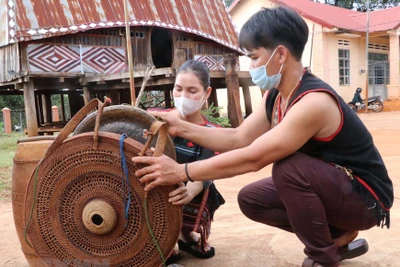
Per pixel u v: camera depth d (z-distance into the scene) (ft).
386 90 78.69
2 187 19.27
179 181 6.71
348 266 8.57
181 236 9.29
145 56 35.09
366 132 7.45
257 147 6.87
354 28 69.77
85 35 32.19
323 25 65.16
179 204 6.70
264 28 7.05
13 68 30.81
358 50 73.10
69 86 34.78
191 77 8.72
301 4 74.13
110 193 6.73
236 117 31.55
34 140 8.56
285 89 7.43
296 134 6.83
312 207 7.14
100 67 32.94
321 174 7.09
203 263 9.06
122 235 6.84
